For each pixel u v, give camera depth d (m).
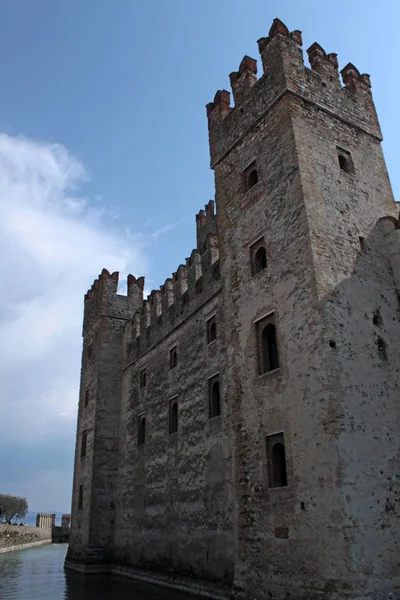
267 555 16.11
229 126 23.09
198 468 23.11
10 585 25.31
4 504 81.44
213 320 24.39
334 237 17.81
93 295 40.47
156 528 26.22
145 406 30.66
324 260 17.05
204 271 25.58
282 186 18.95
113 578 27.89
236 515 17.92
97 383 35.31
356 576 13.22
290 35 20.94
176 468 25.22
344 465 14.35
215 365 23.16
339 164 19.81
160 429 27.92
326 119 20.30
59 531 73.19
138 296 39.56
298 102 19.70
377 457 15.17
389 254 19.36
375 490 14.63
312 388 15.73
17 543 57.41
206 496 22.03
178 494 24.56
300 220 17.69
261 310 18.75
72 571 31.73
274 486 16.69
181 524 23.72
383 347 17.25
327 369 15.37
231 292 20.83
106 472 33.19
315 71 21.14
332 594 13.49
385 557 13.94
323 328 15.88
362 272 18.00
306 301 16.69
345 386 15.47
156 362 30.09
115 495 32.84
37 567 34.66
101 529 31.72
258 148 20.84
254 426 17.91
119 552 30.42
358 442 14.95
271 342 18.69
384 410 16.09
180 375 26.55
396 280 18.89
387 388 16.56
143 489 28.73
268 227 19.31
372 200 20.11
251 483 17.52
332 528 13.96
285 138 19.25
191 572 22.08
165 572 24.31
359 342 16.55
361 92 22.53
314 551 14.38
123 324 37.88
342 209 18.70
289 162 18.81
